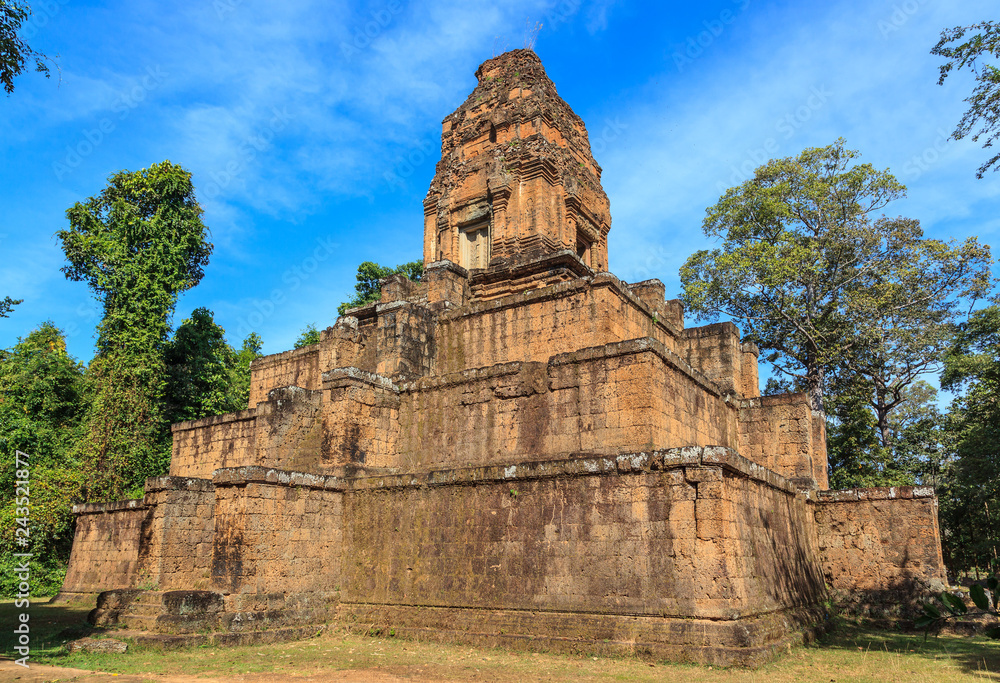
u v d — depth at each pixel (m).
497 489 16.80
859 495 21.39
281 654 14.27
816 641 16.14
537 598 15.39
